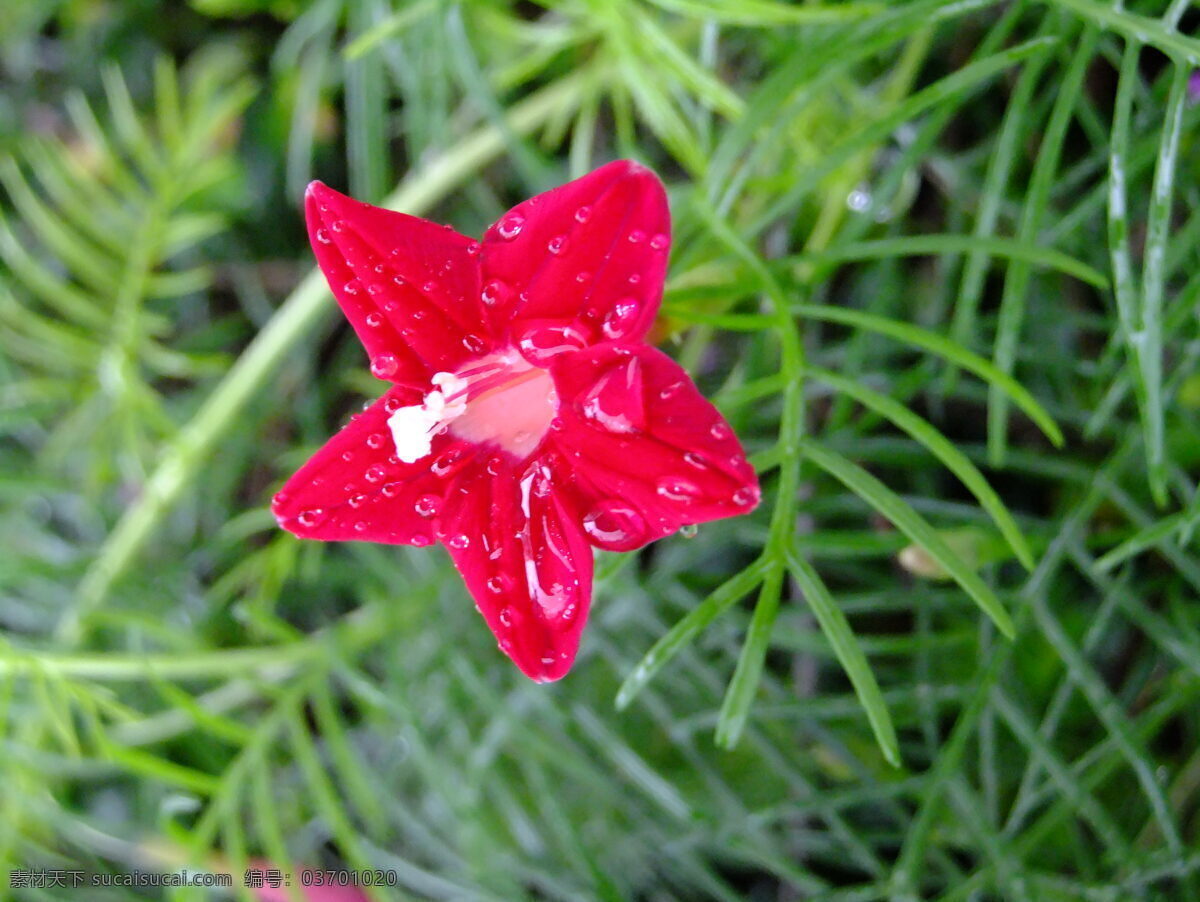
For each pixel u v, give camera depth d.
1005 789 0.09
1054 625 0.07
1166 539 0.07
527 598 0.06
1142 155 0.07
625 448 0.05
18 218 0.13
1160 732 0.08
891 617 0.09
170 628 0.09
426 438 0.06
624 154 0.09
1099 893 0.07
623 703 0.06
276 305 0.13
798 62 0.07
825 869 0.09
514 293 0.05
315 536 0.06
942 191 0.09
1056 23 0.06
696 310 0.07
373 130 0.09
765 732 0.09
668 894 0.10
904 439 0.08
